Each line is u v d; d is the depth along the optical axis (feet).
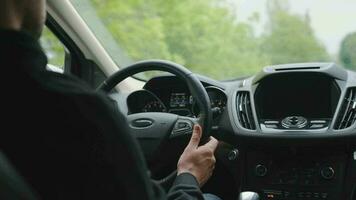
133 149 3.25
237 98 8.24
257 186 8.24
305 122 7.85
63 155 3.10
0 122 3.05
